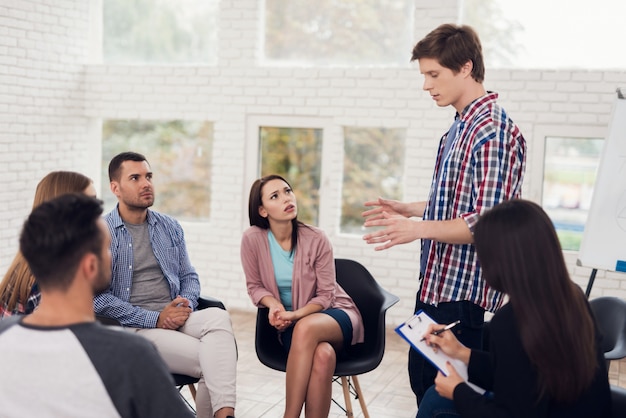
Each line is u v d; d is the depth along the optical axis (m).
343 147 5.94
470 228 2.54
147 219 3.53
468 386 2.11
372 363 3.23
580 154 5.37
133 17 6.48
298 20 6.01
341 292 3.56
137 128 6.52
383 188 5.90
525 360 1.92
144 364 1.64
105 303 3.24
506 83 5.38
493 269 1.96
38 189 2.90
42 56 5.96
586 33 5.37
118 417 1.62
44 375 1.60
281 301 3.52
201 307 3.57
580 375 1.89
